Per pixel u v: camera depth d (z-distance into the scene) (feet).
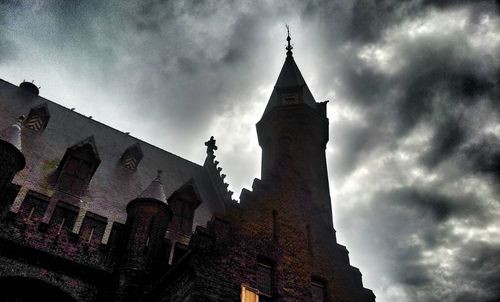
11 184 61.11
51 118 92.79
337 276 61.05
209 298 47.98
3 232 57.62
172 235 76.13
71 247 61.11
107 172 86.38
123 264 61.87
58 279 58.95
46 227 60.59
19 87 95.25
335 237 65.87
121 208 78.18
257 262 55.26
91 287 60.54
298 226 62.64
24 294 57.77
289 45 131.44
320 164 96.07
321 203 87.25
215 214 55.88
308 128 100.48
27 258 58.29
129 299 59.31
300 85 108.17
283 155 71.51
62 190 73.00
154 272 63.10
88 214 64.85
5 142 62.54
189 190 85.20
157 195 70.38
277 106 103.45
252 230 57.57
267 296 52.95
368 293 62.18
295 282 55.83
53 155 81.35
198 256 50.85
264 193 62.95
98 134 98.53
